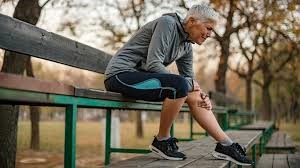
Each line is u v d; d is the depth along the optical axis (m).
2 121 4.98
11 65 5.41
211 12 3.69
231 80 43.59
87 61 4.19
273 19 11.34
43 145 12.22
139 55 3.74
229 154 3.66
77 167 9.02
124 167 3.09
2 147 4.98
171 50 3.72
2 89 1.88
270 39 15.35
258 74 37.94
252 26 12.58
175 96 3.38
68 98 2.55
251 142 5.33
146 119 66.75
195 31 3.70
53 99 2.33
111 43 13.52
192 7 3.73
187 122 49.84
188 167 3.19
